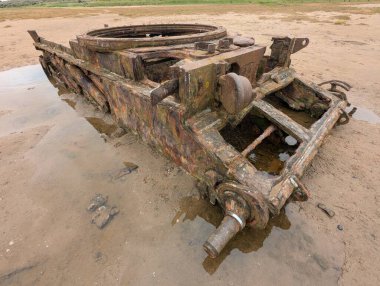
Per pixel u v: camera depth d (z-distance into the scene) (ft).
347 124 13.80
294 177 7.45
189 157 8.56
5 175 10.50
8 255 7.47
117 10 90.89
